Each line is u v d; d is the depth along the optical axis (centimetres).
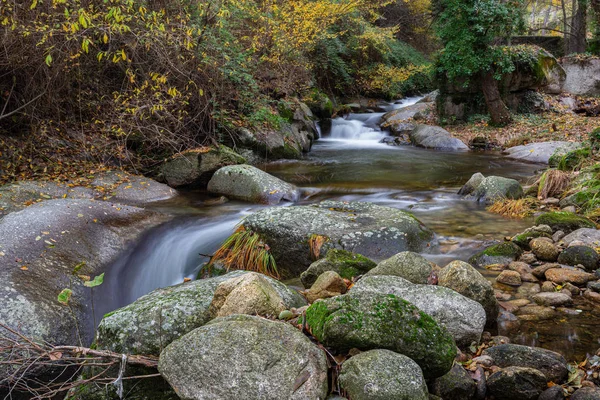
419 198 734
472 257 464
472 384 262
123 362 267
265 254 475
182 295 314
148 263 515
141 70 841
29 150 774
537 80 1466
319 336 256
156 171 851
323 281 356
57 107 816
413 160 1102
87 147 827
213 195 771
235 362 230
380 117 1644
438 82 1514
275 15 1217
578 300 371
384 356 238
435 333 257
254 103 1060
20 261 420
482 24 1329
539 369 272
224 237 566
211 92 956
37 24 670
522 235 492
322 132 1475
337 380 242
